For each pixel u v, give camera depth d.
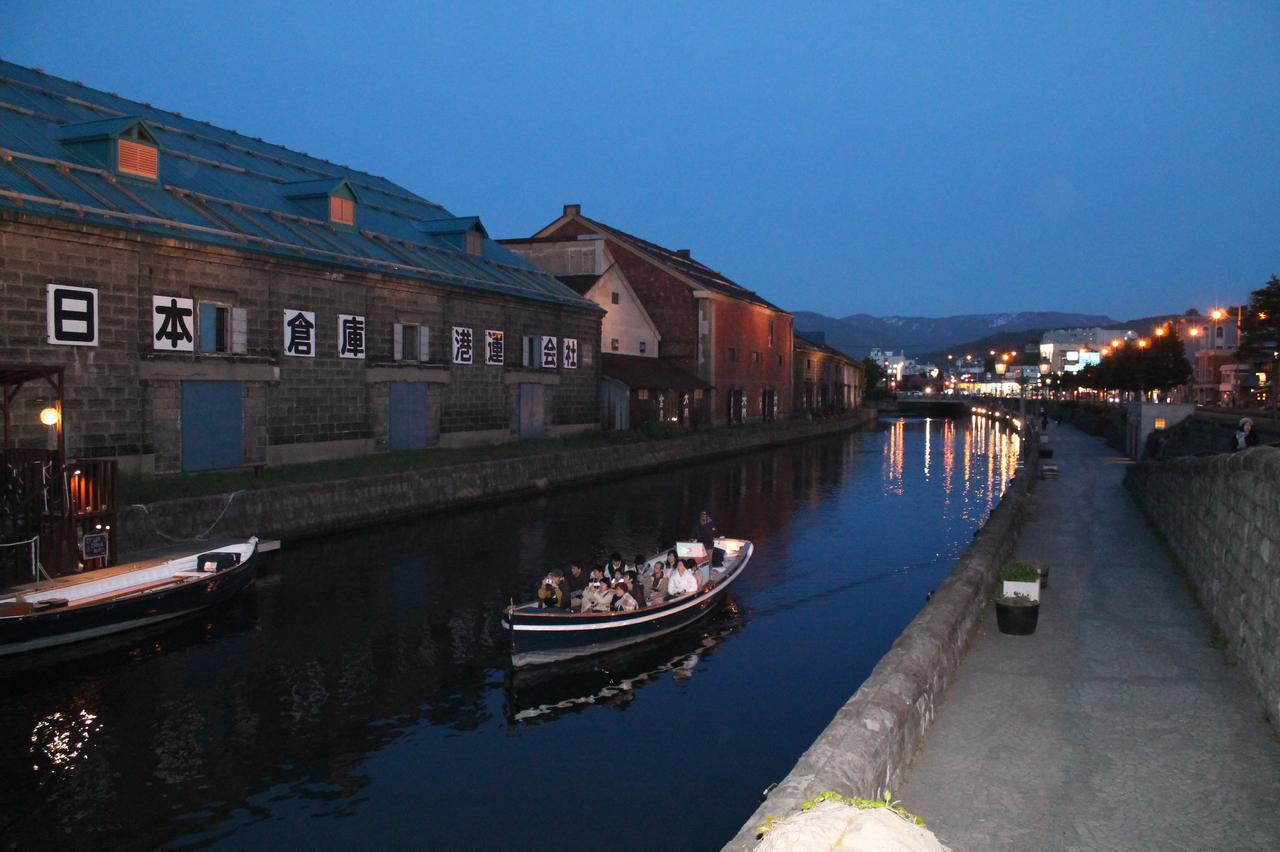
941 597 10.70
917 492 36.78
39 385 19.72
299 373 27.11
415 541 24.03
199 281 23.58
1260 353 45.38
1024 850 6.04
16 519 15.98
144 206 22.86
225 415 24.69
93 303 20.81
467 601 18.23
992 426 89.25
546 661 14.24
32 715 12.38
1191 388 82.12
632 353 52.94
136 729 11.97
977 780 7.11
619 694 13.46
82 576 15.96
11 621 13.66
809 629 16.88
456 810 9.91
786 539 26.12
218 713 12.54
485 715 12.61
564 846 9.19
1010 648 10.77
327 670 14.26
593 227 58.09
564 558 22.47
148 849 9.09
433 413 33.31
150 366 22.25
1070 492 27.42
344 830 9.47
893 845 3.19
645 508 31.31
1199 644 10.85
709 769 10.95
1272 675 8.33
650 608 15.30
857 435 74.25
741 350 62.88
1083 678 9.59
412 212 41.22
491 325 36.66
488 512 29.25
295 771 10.82
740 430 56.59
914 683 7.80
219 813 9.80
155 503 19.42
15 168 20.58
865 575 21.38
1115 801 6.73
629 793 10.33
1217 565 11.72
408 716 12.53
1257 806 6.61
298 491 23.17
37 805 9.93
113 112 29.11
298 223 29.44
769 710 12.86
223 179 29.39
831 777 5.69
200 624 16.48
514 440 38.38
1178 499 16.23
